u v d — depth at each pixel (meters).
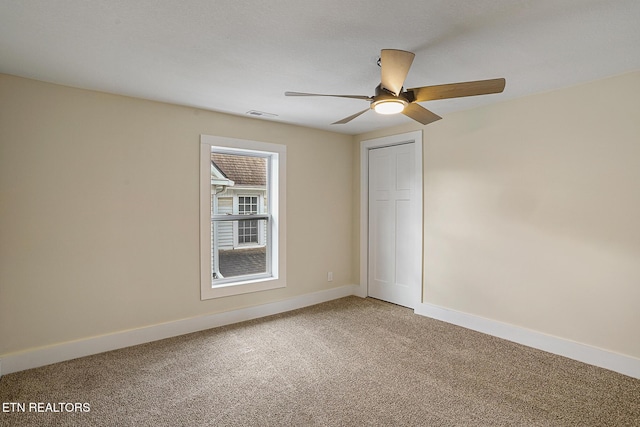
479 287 3.48
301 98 3.15
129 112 3.10
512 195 3.22
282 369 2.69
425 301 3.98
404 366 2.74
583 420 2.06
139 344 3.16
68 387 2.41
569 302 2.89
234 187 3.98
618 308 2.64
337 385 2.46
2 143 2.57
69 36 2.01
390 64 1.83
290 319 3.87
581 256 2.81
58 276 2.80
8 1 1.65
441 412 2.14
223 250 3.89
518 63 2.41
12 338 2.63
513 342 3.21
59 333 2.81
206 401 2.25
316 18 1.83
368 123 4.13
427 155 3.92
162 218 3.29
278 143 4.09
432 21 1.86
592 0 1.66
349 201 4.86
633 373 2.55
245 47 2.16
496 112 3.32
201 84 2.80
